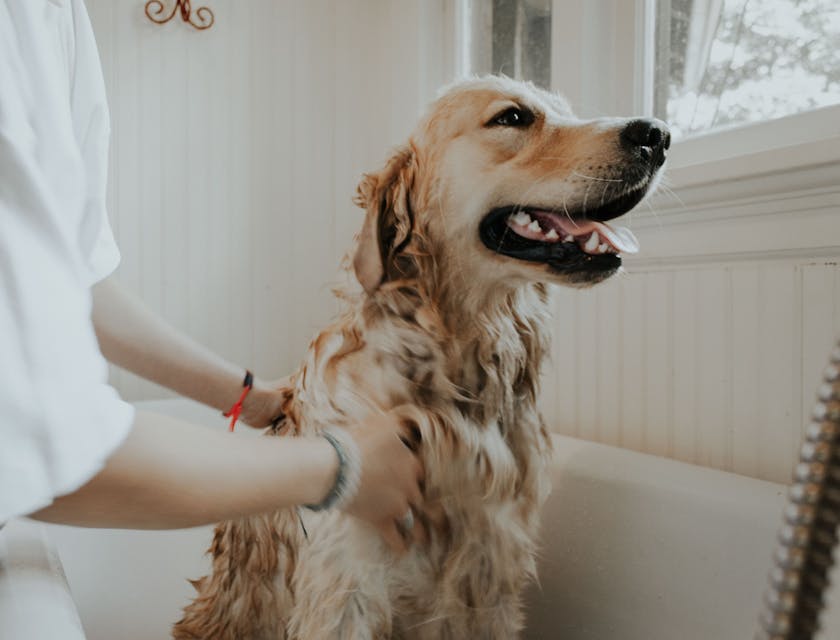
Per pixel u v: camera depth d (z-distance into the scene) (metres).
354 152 2.07
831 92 1.01
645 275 1.13
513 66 1.60
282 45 1.95
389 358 0.69
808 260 0.89
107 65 1.73
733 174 0.95
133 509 0.43
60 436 0.37
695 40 1.24
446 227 0.71
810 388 0.89
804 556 0.24
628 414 1.17
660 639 0.80
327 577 0.66
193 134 1.84
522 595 0.98
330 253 2.05
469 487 0.68
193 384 0.85
